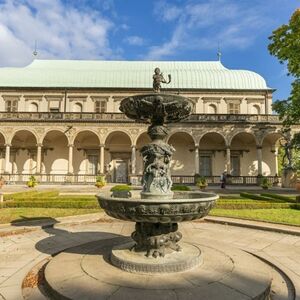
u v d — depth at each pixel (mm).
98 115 38156
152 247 6430
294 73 22641
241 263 6535
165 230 6555
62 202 16812
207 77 44219
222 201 17062
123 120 37812
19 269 6609
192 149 41781
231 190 30875
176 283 5355
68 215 14102
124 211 6035
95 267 6156
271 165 41969
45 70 45375
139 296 4824
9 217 13375
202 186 31812
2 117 37906
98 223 12805
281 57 22344
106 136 37812
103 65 48250
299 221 12516
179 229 11531
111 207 6223
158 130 7672
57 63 48844
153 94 7164
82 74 44562
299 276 6250
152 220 5977
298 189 28547
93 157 41969
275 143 42031
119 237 9156
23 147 41094
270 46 23016
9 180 36594
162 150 7539
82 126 38000
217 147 41938
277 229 11023
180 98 7297
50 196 21422
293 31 22016
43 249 8359
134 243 7480
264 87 43594
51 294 5258
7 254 7848
